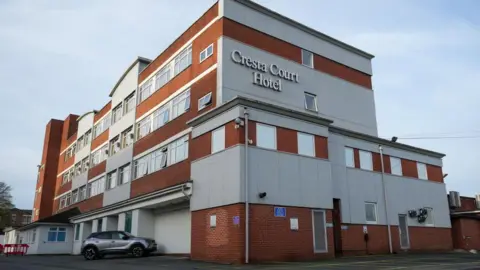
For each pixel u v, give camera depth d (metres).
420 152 30.03
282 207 19.66
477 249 30.58
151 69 32.41
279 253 18.94
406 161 28.88
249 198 18.72
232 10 24.48
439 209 29.92
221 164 20.09
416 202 28.41
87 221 39.56
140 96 33.78
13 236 56.72
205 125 22.05
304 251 19.81
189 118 25.38
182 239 25.05
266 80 24.70
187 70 26.84
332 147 24.42
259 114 20.14
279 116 20.89
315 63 28.00
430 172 30.47
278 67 25.62
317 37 28.72
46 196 55.53
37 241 42.03
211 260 19.62
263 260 18.33
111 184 36.88
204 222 20.70
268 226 18.92
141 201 27.94
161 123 29.17
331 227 21.28
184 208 25.44
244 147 19.20
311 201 20.86
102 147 40.88
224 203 19.36
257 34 25.20
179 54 28.33
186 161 24.70
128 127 34.94
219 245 19.27
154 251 25.33
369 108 30.62
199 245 20.81
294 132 21.27
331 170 23.80
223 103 20.56
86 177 43.75
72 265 18.95
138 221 28.12
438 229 29.17
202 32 25.81
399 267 14.88
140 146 31.97
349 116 28.98
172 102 28.12
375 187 26.09
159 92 30.39
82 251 24.48
